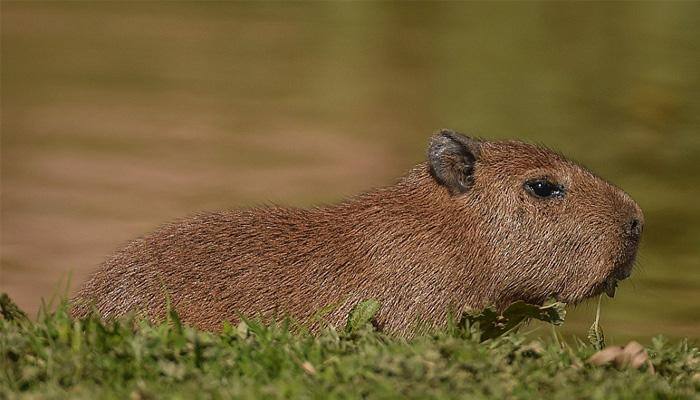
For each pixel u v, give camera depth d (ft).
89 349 21.90
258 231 28.32
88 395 19.92
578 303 29.48
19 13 132.57
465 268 28.37
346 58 109.91
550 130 77.00
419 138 77.71
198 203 61.11
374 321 27.68
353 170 69.31
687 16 135.64
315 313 27.48
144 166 69.46
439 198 28.68
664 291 44.70
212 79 98.32
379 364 21.20
